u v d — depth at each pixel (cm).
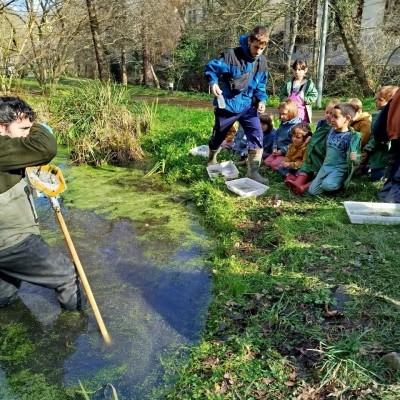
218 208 458
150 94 1817
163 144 712
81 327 290
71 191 553
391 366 230
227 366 243
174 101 1520
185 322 293
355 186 496
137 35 2095
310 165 509
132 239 417
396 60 1548
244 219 440
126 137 705
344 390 218
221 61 482
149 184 580
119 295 325
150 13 2034
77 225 449
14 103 253
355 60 1494
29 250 272
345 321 272
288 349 252
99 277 350
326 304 286
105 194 543
